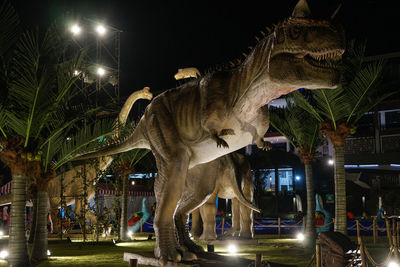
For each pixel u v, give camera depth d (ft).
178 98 26.07
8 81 26.63
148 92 43.04
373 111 101.04
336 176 37.17
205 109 22.59
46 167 34.71
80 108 32.73
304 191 99.96
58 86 29.19
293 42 18.29
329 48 18.01
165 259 24.48
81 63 31.53
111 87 90.63
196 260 24.82
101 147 33.55
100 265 28.50
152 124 26.53
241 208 43.70
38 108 27.35
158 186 26.78
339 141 37.11
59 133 34.22
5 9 26.45
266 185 120.06
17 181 27.09
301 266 26.84
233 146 24.02
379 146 99.40
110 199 75.61
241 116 22.20
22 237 26.76
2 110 26.17
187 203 29.45
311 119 41.50
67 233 52.29
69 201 58.03
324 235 22.52
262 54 21.01
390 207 82.33
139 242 48.78
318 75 18.49
